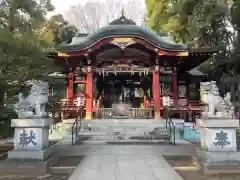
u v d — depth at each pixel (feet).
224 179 26.66
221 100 31.91
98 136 51.47
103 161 33.45
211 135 30.78
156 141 48.78
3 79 34.24
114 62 69.56
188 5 88.12
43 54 37.24
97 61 69.26
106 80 80.84
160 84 72.23
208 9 81.00
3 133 34.27
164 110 67.15
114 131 53.72
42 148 31.50
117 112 73.10
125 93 81.20
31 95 32.65
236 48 81.51
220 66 84.48
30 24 38.45
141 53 68.80
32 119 31.17
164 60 68.44
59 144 47.42
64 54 62.03
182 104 76.59
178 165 32.09
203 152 30.63
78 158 36.01
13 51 33.81
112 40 61.57
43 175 28.50
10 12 36.81
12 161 29.78
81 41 64.39
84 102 70.44
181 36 98.27
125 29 60.64
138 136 51.08
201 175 28.12
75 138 51.16
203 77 81.05
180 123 56.34
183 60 69.36
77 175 27.27
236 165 28.78
